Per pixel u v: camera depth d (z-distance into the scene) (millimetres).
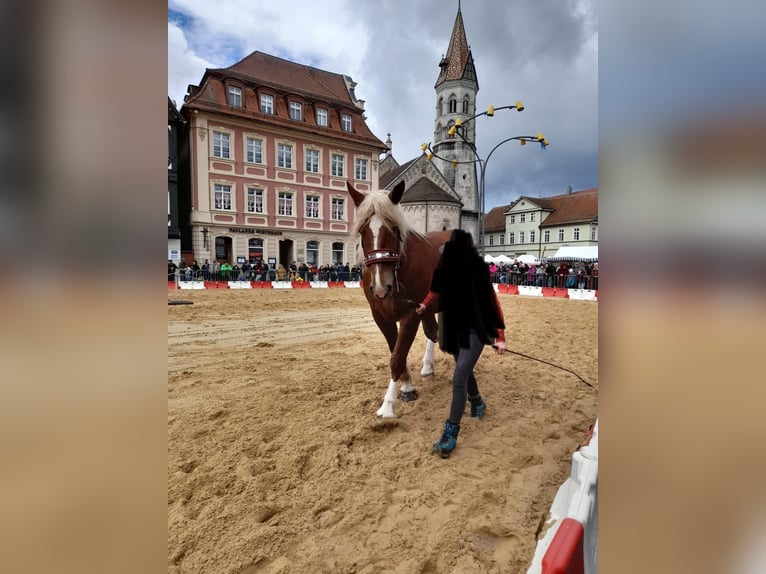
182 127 24797
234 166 24875
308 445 2904
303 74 31422
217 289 19047
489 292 2805
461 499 2318
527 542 1985
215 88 25016
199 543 1962
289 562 1868
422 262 3439
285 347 6398
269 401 3803
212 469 2592
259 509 2209
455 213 28625
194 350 6113
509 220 32625
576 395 4105
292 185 26875
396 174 33156
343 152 28672
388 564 1864
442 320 2910
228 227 24812
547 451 2893
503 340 2830
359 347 6461
